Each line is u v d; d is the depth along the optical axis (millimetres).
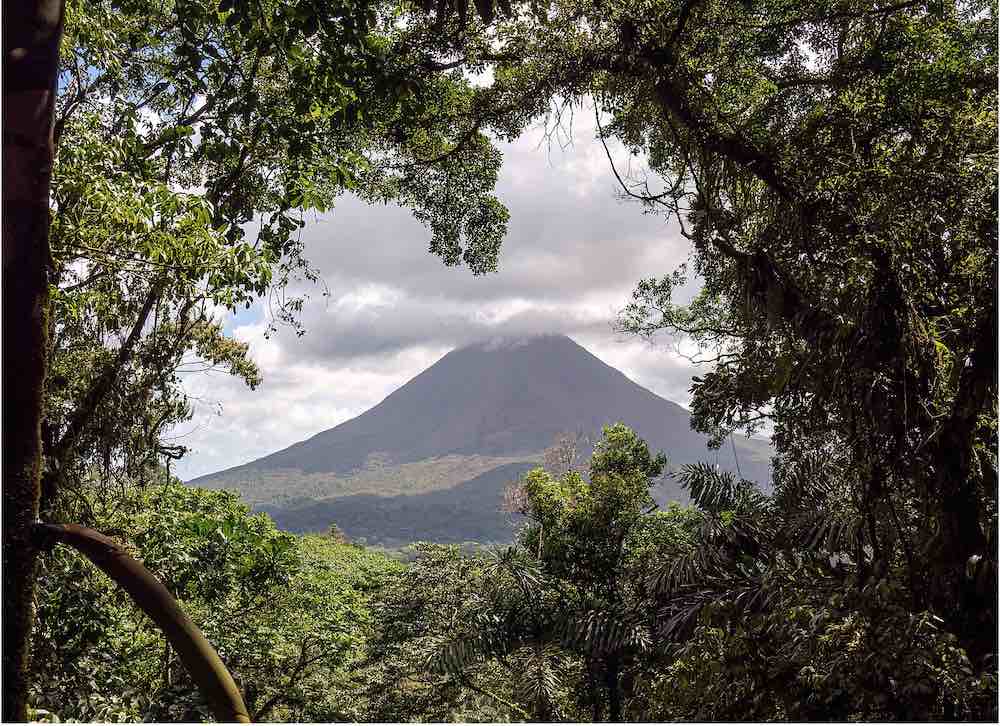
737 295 8430
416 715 14633
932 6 7773
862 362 6035
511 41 8727
